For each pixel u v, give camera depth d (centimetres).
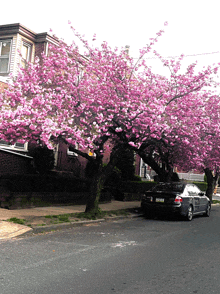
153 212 1333
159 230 1044
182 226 1170
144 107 1090
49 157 1731
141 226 1113
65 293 460
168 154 1652
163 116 1209
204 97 1565
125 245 784
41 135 930
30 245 733
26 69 1101
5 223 908
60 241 793
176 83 1342
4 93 1084
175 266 623
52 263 600
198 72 1291
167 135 1281
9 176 1293
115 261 637
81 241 805
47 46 1839
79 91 1163
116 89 1170
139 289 490
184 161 1689
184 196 1322
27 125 931
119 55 1214
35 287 475
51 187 1425
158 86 1328
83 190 1644
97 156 1222
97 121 1088
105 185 2008
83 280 517
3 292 449
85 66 1222
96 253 692
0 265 571
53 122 935
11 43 1780
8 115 875
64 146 1928
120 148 1241
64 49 1166
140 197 2070
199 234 1007
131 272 572
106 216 1235
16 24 1753
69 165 1964
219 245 843
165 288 500
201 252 752
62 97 1091
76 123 1114
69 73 1173
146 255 698
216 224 1280
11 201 1192
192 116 1373
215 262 665
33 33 1825
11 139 982
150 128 1119
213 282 536
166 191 1339
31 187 1332
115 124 1173
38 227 898
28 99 1016
